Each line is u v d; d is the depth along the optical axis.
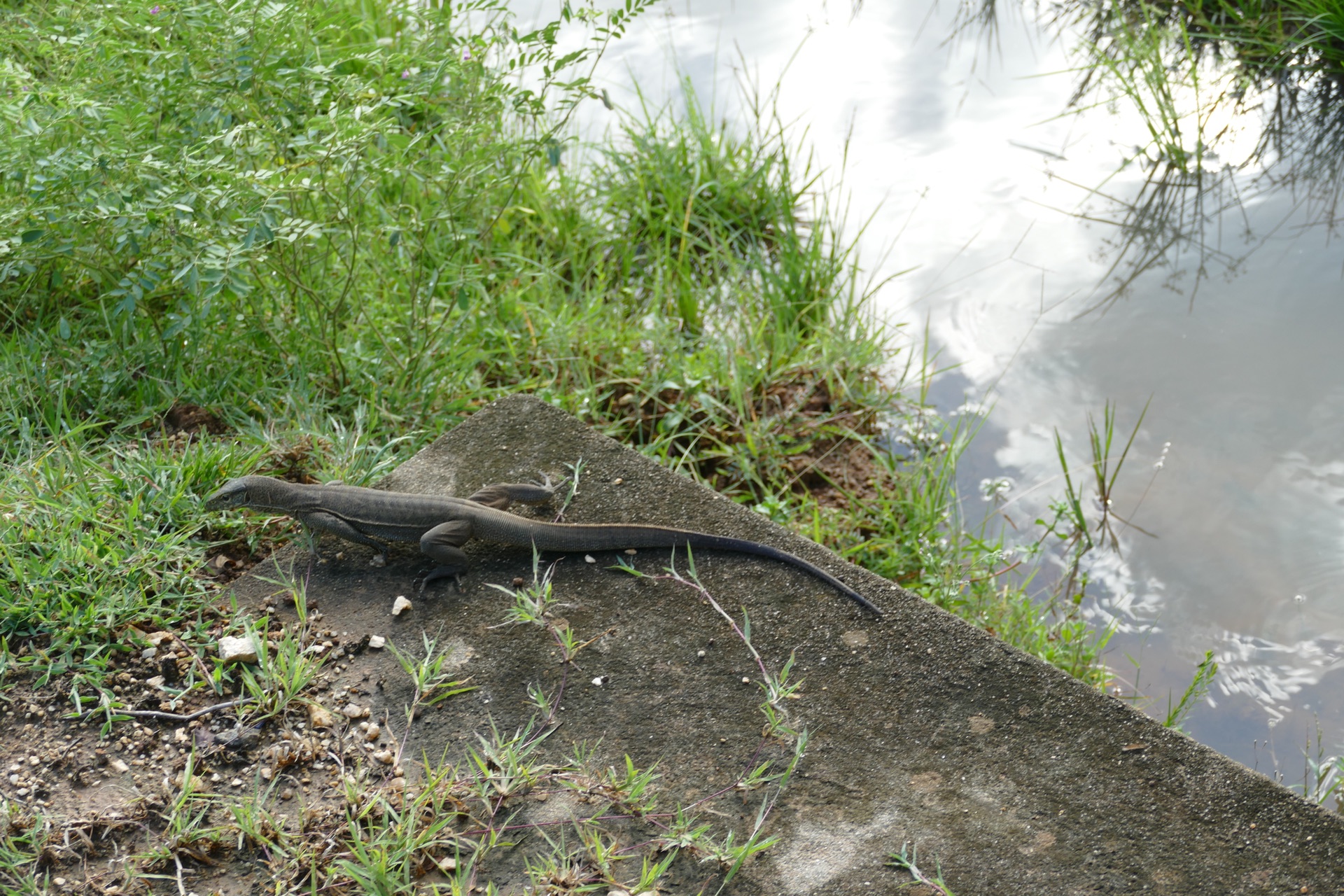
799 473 6.07
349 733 3.37
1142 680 4.77
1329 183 7.76
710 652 3.62
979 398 6.48
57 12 5.36
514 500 4.23
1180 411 6.07
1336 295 6.71
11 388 4.88
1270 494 5.47
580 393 6.07
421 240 5.71
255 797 3.11
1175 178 8.01
